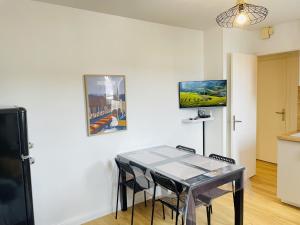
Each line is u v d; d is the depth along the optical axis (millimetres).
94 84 2883
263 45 3963
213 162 2609
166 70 3545
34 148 2555
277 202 3242
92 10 2816
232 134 3793
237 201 2471
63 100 2707
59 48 2646
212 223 2797
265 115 4891
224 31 3678
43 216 2652
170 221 2883
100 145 3002
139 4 2664
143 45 3285
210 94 3686
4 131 1805
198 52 3910
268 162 4930
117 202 3037
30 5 2455
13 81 2410
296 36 3549
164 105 3562
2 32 2330
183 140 3830
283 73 4555
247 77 3943
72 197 2832
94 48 2879
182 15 3078
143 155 2965
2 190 1833
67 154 2770
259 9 2025
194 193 2078
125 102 3150
